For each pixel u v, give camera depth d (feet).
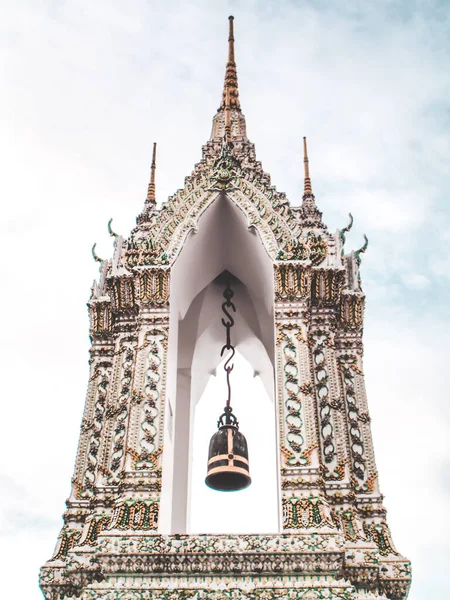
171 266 50.85
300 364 47.67
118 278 52.37
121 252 54.44
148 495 43.29
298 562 39.58
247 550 39.88
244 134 62.59
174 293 51.72
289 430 45.29
